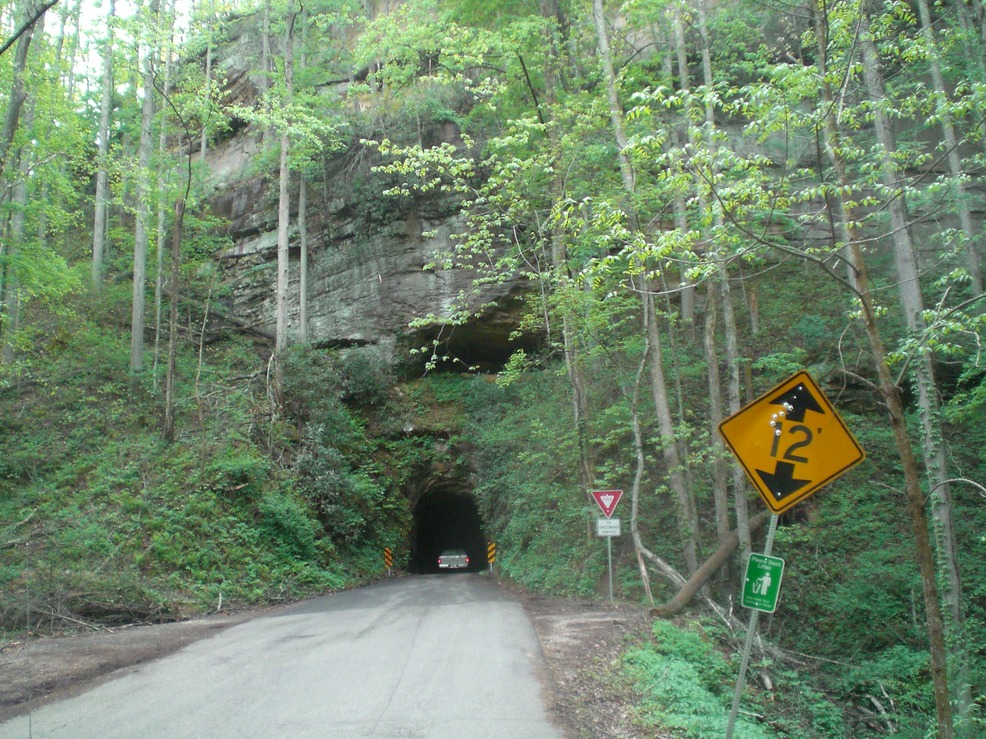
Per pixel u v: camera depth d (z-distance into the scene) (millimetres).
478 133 25281
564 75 19344
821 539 17625
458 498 35750
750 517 18547
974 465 17719
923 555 7566
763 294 21656
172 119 27797
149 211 25375
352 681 8141
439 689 7734
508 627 11461
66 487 19922
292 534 21219
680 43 16734
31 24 11945
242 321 33156
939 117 9594
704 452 16000
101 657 10000
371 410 29969
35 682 8523
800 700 11391
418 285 29375
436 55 22875
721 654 11484
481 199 17266
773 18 19562
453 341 29875
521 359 20438
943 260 10445
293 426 26234
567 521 20125
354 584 22672
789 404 6312
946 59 14852
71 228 34812
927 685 13227
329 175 32156
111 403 24422
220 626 13438
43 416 23141
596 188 16609
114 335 28297
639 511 18844
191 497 19859
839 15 8977
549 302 17344
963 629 12461
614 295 16547
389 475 28844
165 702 7465
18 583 14031
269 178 33812
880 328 18844
